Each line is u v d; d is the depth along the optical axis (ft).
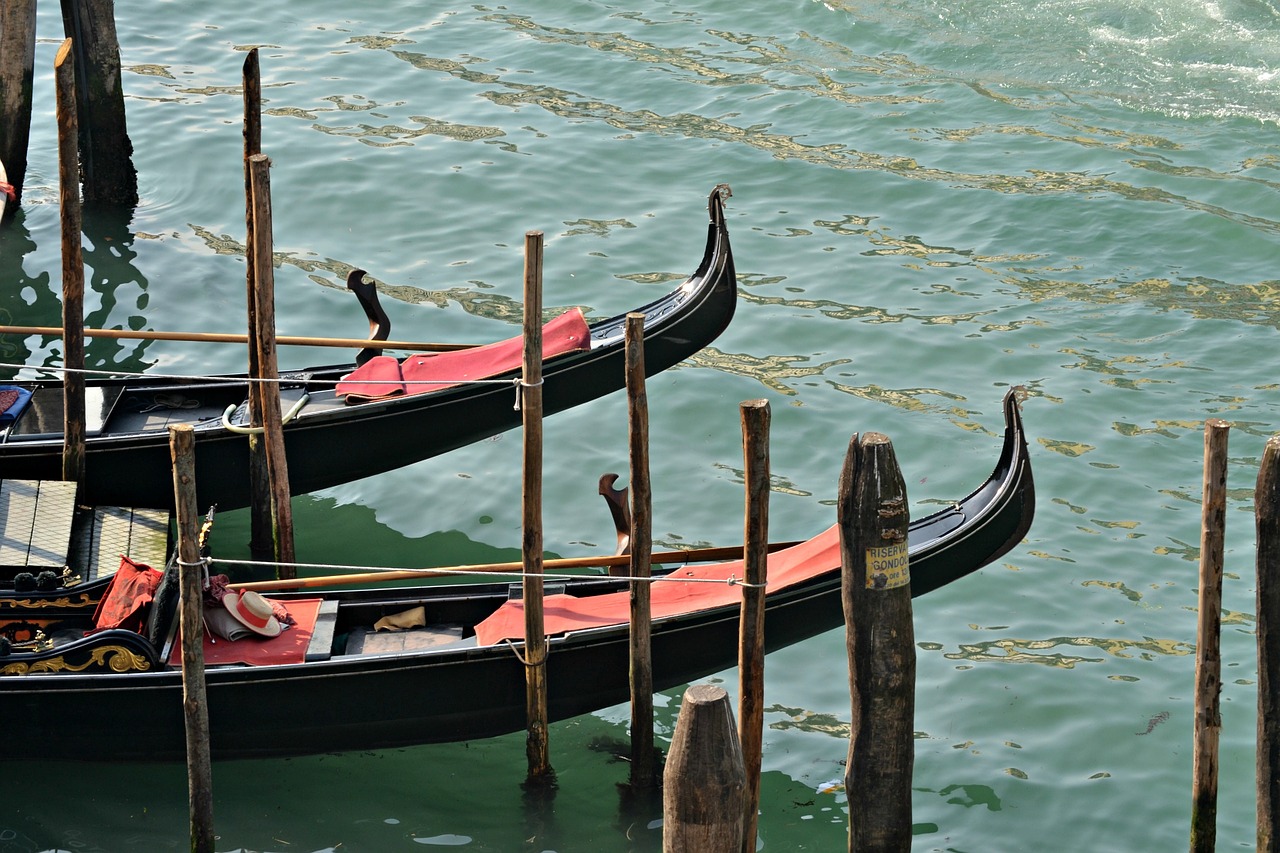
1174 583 99.45
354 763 84.84
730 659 83.87
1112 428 115.65
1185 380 121.49
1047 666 91.86
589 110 168.66
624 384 107.14
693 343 108.58
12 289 132.98
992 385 121.80
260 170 86.69
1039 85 172.55
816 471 111.86
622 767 84.23
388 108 168.35
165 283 135.33
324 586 89.56
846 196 151.84
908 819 62.85
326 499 109.60
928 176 154.40
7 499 91.25
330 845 79.00
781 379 122.83
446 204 149.79
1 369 120.88
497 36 186.19
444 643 84.33
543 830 80.07
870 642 60.54
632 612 77.71
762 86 173.47
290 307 132.26
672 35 186.09
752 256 141.79
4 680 78.28
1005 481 83.66
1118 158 155.63
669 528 106.11
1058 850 78.59
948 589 99.35
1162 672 91.25
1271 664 63.16
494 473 112.57
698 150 160.35
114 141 144.66
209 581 83.15
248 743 81.56
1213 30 181.98
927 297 134.41
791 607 82.89
